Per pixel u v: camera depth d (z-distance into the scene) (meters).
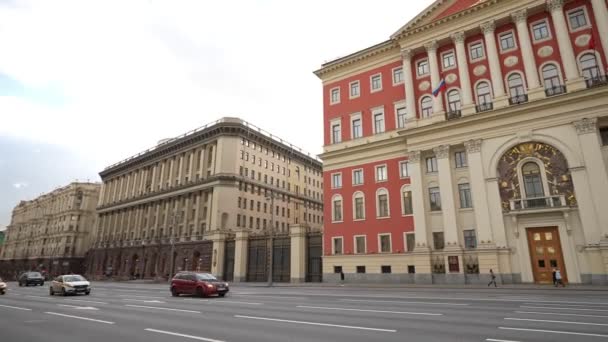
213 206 61.44
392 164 36.88
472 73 33.78
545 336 8.45
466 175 31.88
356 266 36.31
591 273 24.95
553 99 27.97
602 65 27.59
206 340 8.55
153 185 79.25
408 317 11.83
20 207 136.12
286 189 76.81
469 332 9.09
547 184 27.78
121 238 83.12
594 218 25.38
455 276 29.75
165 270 64.31
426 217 32.81
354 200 38.47
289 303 17.38
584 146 26.53
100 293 27.44
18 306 17.39
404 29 37.47
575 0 29.81
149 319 12.28
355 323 10.74
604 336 8.33
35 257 108.94
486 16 33.12
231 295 23.72
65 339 8.97
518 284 27.08
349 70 42.91
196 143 71.06
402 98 37.91
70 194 105.50
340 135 41.78
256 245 46.84
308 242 42.12
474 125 31.56
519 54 31.47
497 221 29.05
